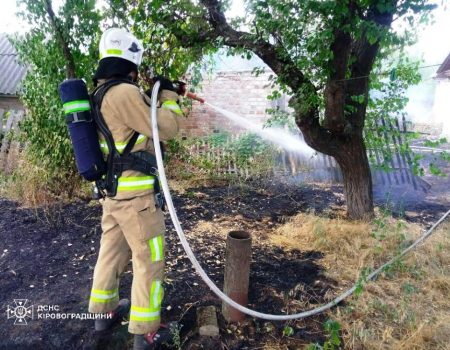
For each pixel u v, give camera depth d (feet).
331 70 11.11
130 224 6.79
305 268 10.78
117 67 6.72
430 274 10.43
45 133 14.33
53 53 13.11
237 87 26.37
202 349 7.53
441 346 7.68
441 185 20.99
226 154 21.83
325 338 7.94
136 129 6.62
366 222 13.80
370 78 13.00
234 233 8.19
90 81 13.33
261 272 10.45
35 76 14.07
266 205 16.63
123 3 12.25
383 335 7.93
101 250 7.51
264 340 7.84
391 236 12.39
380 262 11.23
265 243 12.46
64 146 14.40
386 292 9.68
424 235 12.25
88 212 14.25
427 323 8.30
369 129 16.39
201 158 21.35
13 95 28.94
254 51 11.55
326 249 12.00
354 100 12.04
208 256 11.27
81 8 12.12
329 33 9.29
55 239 12.15
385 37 9.36
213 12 11.27
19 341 7.61
